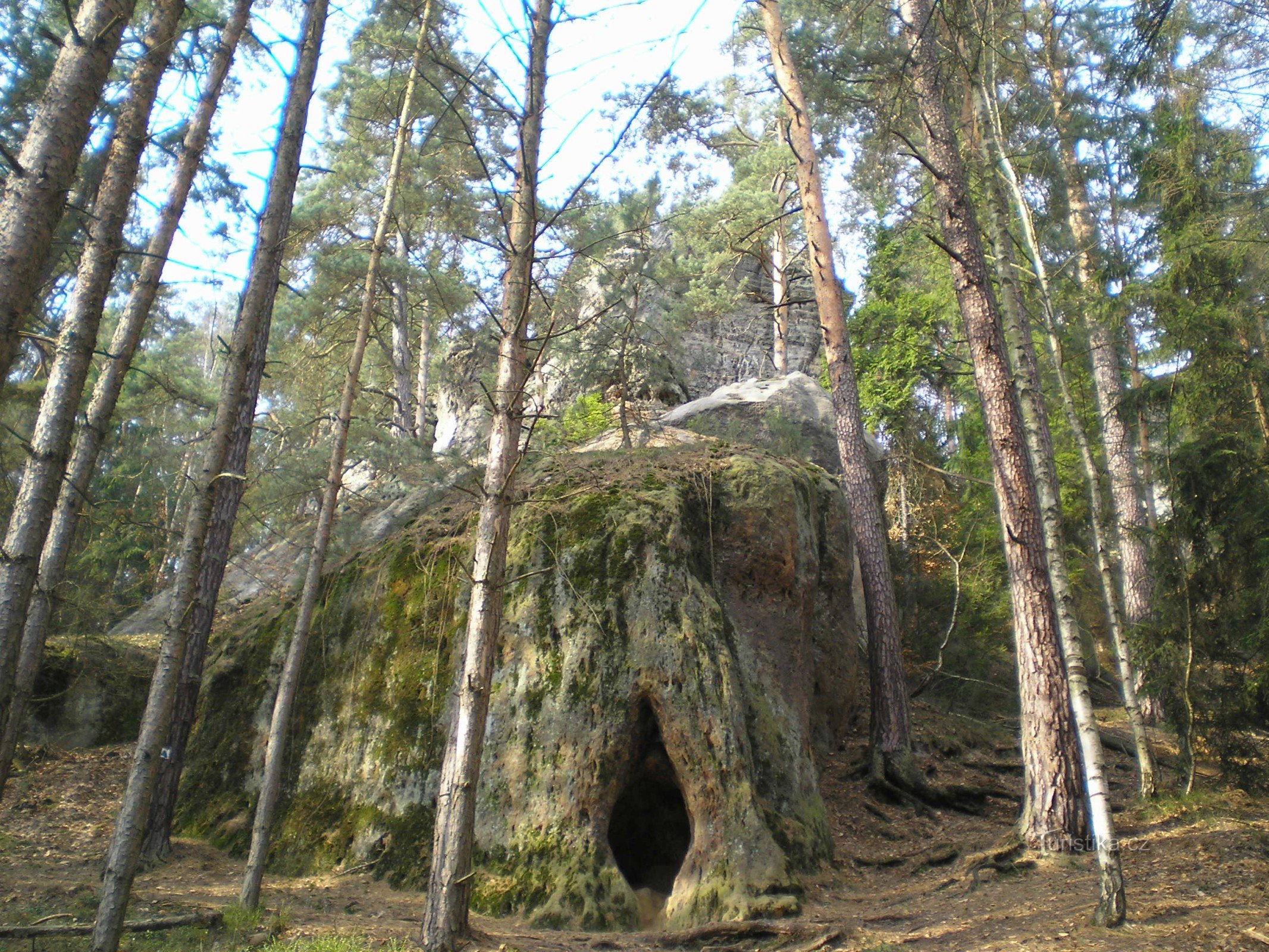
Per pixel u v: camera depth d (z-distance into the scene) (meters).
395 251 23.16
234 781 12.88
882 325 26.03
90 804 12.52
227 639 14.94
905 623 20.70
